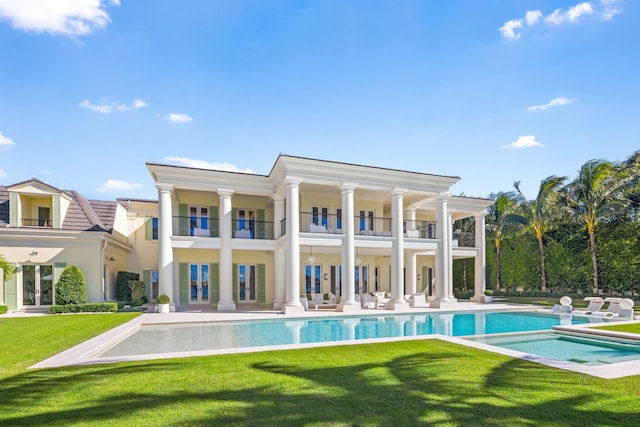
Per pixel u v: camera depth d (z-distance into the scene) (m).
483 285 24.61
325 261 23.22
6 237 17.08
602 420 4.14
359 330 12.95
